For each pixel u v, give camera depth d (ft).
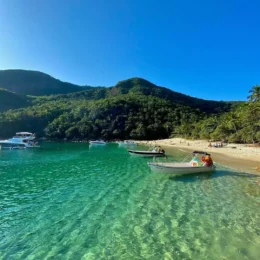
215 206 39.68
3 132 318.45
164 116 393.70
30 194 47.73
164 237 28.48
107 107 383.45
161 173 65.41
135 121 370.12
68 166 86.69
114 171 74.23
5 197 45.70
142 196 45.78
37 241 27.68
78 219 34.30
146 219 34.14
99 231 30.25
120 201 42.68
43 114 367.04
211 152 136.56
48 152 154.10
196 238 28.14
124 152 151.64
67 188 52.47
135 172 71.82
